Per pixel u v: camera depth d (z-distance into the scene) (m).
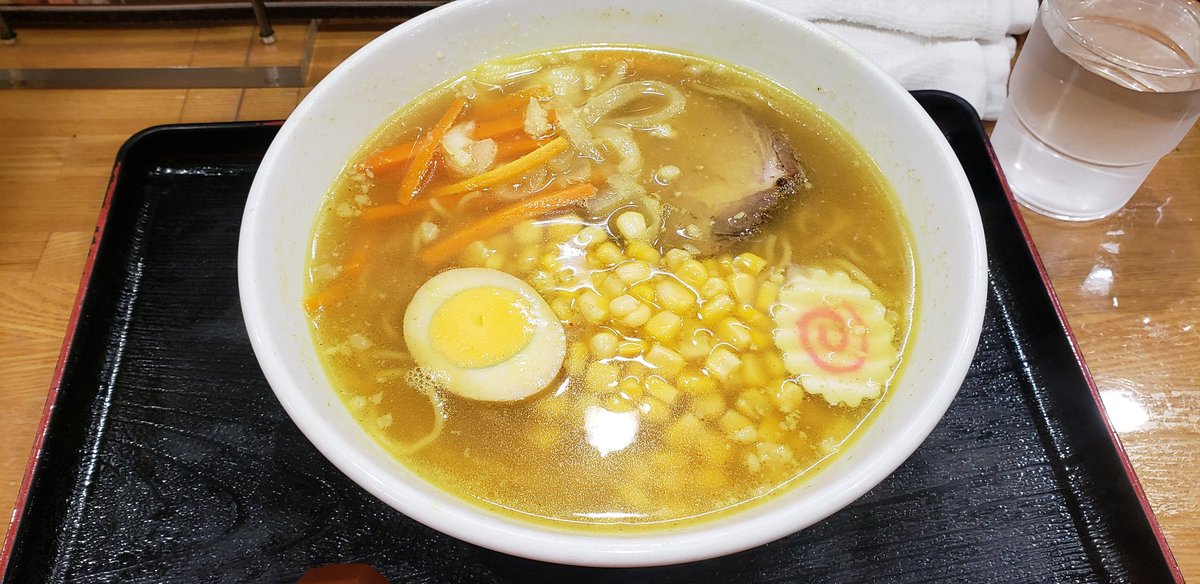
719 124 0.30
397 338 0.25
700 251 0.27
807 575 0.23
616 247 0.27
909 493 0.24
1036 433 0.26
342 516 0.24
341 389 0.24
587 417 0.23
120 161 0.30
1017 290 0.29
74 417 0.25
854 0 0.34
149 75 0.36
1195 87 0.28
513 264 0.27
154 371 0.27
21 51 0.37
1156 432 0.27
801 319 0.25
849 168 0.29
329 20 0.38
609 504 0.22
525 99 0.30
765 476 0.22
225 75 0.36
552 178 0.29
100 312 0.28
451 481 0.22
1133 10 0.32
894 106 0.27
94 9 0.37
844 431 0.23
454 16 0.29
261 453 0.25
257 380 0.26
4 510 0.25
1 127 0.35
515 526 0.19
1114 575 0.23
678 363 0.24
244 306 0.21
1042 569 0.23
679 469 0.23
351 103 0.28
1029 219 0.33
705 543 0.18
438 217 0.27
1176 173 0.34
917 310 0.25
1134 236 0.32
